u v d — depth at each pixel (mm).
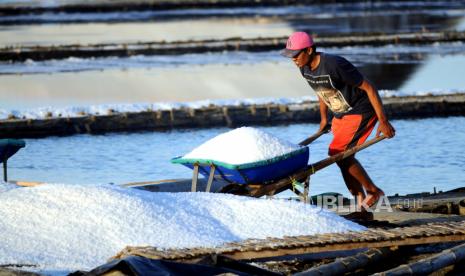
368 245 14273
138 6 106938
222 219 15336
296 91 48625
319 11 105250
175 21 92812
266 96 47156
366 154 30406
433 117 38562
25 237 14172
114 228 14414
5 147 19859
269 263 14430
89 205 14875
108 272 12164
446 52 63719
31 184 19172
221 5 110750
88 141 34594
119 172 28875
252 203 15914
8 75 54781
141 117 37656
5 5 110438
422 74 53469
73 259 13586
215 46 65500
